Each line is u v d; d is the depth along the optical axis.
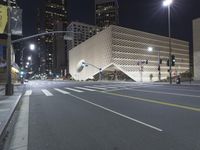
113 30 98.19
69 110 11.20
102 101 14.66
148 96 17.08
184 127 7.11
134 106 11.91
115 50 97.94
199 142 5.57
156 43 120.94
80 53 140.25
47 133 6.79
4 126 6.95
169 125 7.40
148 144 5.48
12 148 5.46
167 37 129.12
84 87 33.44
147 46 114.38
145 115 9.25
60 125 7.83
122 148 5.23
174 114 9.33
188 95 17.03
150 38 117.12
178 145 5.36
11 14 18.55
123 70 100.81
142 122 7.95
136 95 18.09
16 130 7.26
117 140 5.88
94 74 114.44
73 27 128.88
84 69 131.50
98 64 109.12
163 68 122.94
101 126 7.50
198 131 6.61
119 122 8.05
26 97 19.05
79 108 11.80
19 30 18.77
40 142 5.89
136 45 108.31
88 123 8.03
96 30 139.00
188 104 12.13
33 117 9.51
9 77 19.00
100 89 27.36
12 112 9.91
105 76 105.31
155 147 5.25
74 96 18.83
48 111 11.05
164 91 21.70
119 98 16.16
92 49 117.50
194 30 60.94
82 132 6.79
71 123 8.11
